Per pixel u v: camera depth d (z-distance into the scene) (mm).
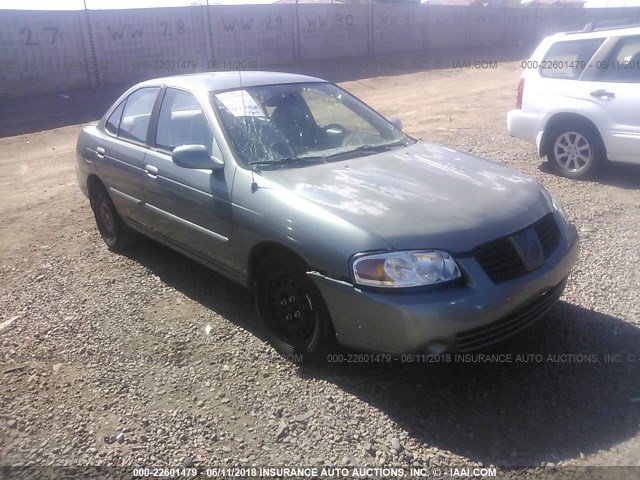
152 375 3863
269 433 3277
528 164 8570
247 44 23562
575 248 3980
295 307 3838
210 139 4418
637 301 4547
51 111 16891
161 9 20859
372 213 3490
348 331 3459
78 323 4594
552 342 4039
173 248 4980
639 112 7035
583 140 7691
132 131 5391
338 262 3387
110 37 19875
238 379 3777
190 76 5207
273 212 3756
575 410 3367
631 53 7207
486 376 3715
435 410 3410
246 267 4078
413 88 19484
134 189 5199
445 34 31578
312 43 25859
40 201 8352
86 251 6152
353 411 3426
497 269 3410
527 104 8156
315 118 4883
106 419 3441
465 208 3582
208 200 4266
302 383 3709
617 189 7305
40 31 18297
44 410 3541
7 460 3131
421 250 3277
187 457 3109
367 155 4469
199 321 4535
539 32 36094
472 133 11062
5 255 6199
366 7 27531
